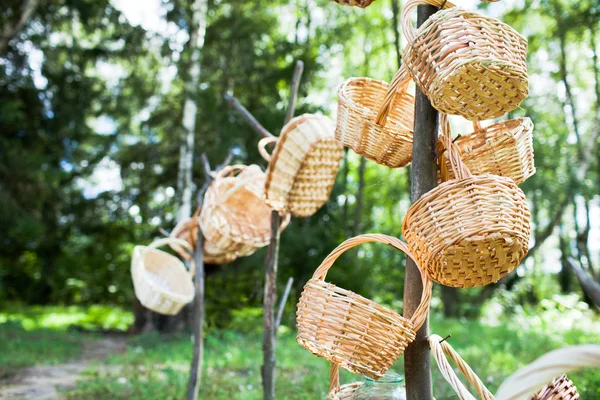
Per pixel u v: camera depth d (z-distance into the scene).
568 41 16.59
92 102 14.77
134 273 3.68
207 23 13.62
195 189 13.40
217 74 12.83
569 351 1.13
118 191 15.77
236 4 13.21
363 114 2.12
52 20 13.37
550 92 17.09
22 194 12.63
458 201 1.66
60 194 16.02
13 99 13.43
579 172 14.55
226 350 7.74
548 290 19.77
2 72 12.62
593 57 16.06
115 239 17.11
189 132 12.23
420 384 1.87
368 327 1.66
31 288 19.11
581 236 16.56
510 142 2.02
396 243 1.83
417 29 1.75
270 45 13.91
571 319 11.45
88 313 16.22
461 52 1.62
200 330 3.80
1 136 12.45
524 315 13.75
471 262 1.70
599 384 4.22
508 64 1.59
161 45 13.46
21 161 12.11
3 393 5.82
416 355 1.87
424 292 1.79
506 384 1.19
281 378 5.61
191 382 3.72
